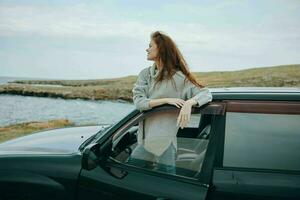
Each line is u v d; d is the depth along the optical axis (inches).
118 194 115.3
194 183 110.0
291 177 105.7
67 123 912.3
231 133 112.4
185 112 111.8
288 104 112.8
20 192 125.2
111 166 120.4
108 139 123.3
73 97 3312.0
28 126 748.6
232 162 110.0
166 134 119.0
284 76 3668.8
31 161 127.0
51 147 138.8
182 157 117.9
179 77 124.6
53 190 122.6
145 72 130.3
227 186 107.0
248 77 3816.4
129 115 124.1
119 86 4987.7
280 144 109.9
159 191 111.2
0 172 126.9
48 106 2196.1
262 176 106.7
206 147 114.7
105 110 1946.4
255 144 110.7
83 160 115.1
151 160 119.3
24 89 3774.6
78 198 121.0
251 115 113.3
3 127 693.3
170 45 124.5
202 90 119.8
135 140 130.0
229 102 115.8
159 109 120.7
